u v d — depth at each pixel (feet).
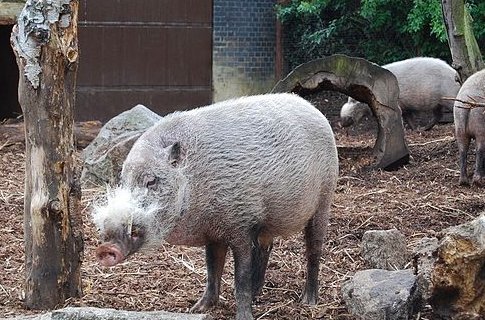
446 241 16.85
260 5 57.31
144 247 16.20
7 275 22.20
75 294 19.94
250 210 17.21
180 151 16.71
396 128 35.91
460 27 36.29
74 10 19.04
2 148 41.45
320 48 59.36
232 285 21.16
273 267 22.99
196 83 56.59
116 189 16.49
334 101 58.54
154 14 55.26
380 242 21.90
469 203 29.58
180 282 21.59
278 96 18.79
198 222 17.04
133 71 55.26
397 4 56.24
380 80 35.35
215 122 17.35
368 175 35.09
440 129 47.11
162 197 16.37
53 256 19.43
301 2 55.52
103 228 15.80
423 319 17.83
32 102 19.01
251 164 17.16
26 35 18.76
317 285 19.88
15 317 17.44
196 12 56.03
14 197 31.30
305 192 18.24
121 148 32.07
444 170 35.09
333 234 26.07
